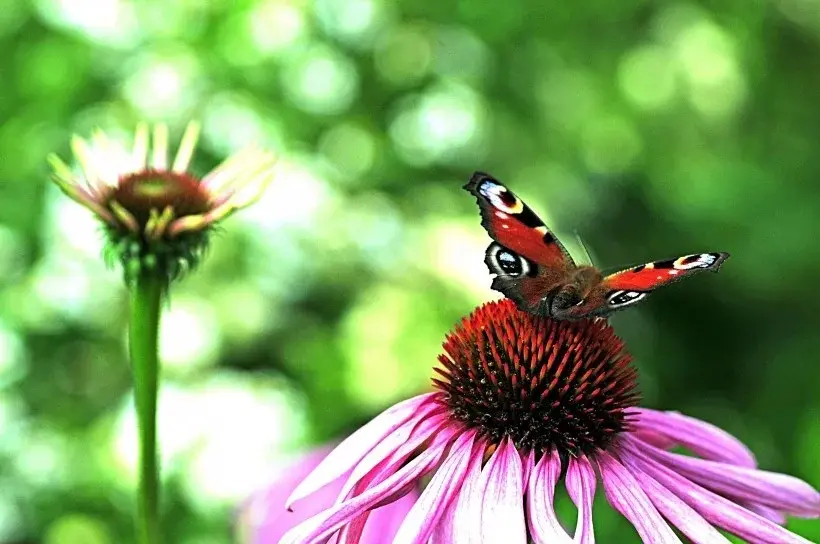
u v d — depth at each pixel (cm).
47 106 107
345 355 108
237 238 109
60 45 109
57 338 105
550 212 135
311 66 116
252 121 110
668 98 151
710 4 156
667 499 58
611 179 150
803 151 155
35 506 95
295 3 113
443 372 60
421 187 129
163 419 97
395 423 60
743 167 146
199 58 109
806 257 134
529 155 139
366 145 125
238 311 108
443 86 129
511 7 130
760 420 134
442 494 58
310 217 112
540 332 60
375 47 124
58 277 102
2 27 111
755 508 60
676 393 146
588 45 145
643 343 145
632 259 147
